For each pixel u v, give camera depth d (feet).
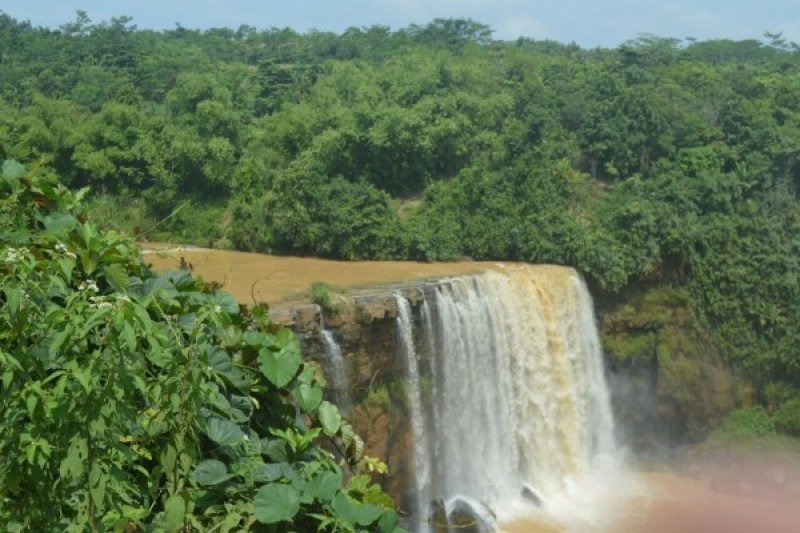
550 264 115.65
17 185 23.82
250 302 83.71
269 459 23.59
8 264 19.86
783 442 114.52
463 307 95.91
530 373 104.68
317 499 21.50
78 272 23.32
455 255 116.98
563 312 110.11
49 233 22.76
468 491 94.84
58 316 19.34
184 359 20.99
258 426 24.39
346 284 96.48
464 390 94.94
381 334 84.48
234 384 23.41
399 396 86.07
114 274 23.43
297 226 115.96
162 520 20.80
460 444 94.43
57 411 18.66
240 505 21.30
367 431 82.38
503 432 100.42
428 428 89.97
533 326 105.40
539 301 107.45
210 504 21.43
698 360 117.29
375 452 83.10
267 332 26.50
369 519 21.08
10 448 18.92
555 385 107.24
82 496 19.75
